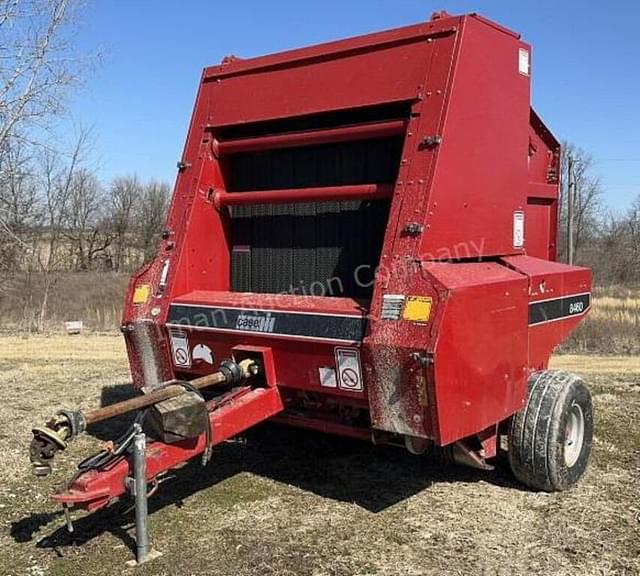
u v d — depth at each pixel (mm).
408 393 3814
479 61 4359
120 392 7789
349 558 3896
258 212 5199
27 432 6199
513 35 4719
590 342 14344
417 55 4305
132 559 3842
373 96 4410
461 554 3977
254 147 5000
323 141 4660
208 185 5176
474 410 4020
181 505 4645
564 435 4824
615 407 7477
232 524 4340
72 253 32844
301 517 4469
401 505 4688
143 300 5082
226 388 5137
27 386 8117
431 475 5273
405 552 3986
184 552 3936
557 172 5957
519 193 4867
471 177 4324
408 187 4090
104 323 16156
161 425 3740
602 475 5305
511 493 4922
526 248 5645
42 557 3873
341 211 4789
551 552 4020
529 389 4848
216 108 5195
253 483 5078
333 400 4438
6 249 17547
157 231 39312
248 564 3801
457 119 4176
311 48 4766
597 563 3896
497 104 4559
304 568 3768
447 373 3750
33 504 4617
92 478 3574
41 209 20469
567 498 4832
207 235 5176
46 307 17750
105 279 24938
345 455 5715
